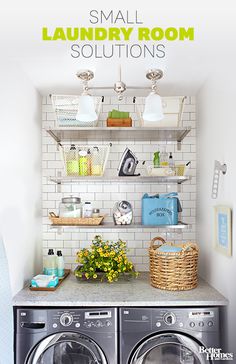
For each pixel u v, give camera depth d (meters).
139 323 2.06
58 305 2.06
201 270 2.68
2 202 1.96
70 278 2.64
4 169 1.99
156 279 2.34
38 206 2.77
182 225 2.52
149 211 2.59
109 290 2.30
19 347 2.05
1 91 1.96
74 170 2.55
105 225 2.54
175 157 2.89
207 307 2.08
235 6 1.59
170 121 2.50
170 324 2.04
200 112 2.73
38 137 2.78
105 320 2.06
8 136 2.06
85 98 2.03
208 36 1.85
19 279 2.27
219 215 2.18
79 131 2.53
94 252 2.53
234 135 1.95
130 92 2.80
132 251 2.89
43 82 2.59
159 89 2.75
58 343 2.06
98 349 2.06
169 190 2.90
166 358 2.10
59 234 2.90
